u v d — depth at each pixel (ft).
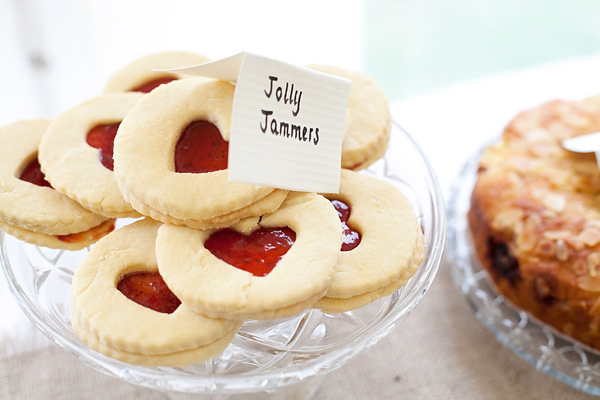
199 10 2.24
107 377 1.52
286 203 1.27
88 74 2.25
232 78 1.29
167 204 1.21
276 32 2.36
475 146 2.07
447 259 1.74
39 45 2.12
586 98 1.84
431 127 2.14
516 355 1.58
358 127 1.45
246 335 1.29
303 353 1.26
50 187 1.38
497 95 2.29
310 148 1.22
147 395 1.50
